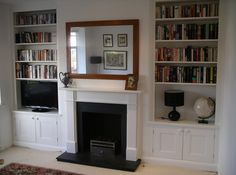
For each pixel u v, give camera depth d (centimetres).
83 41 401
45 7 422
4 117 450
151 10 368
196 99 392
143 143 391
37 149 452
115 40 386
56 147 440
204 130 364
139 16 369
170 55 379
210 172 363
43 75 447
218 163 358
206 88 388
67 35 406
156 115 411
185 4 376
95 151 408
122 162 381
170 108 404
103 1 381
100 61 397
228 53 298
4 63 444
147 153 391
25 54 456
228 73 291
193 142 371
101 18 387
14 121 464
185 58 374
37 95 457
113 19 381
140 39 372
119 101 385
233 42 264
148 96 378
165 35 376
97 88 398
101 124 431
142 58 375
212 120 386
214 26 359
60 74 421
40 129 446
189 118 398
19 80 474
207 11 359
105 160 389
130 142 386
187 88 395
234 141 241
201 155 370
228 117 279
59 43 415
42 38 444
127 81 379
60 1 400
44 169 371
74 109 411
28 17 448
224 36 339
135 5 369
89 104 406
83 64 406
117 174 354
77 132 419
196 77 373
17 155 425
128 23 373
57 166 382
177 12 369
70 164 388
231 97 263
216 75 362
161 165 385
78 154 412
